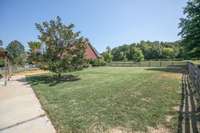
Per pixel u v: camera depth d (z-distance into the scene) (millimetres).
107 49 76750
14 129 5414
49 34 17281
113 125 5297
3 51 18812
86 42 18078
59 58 17297
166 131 4738
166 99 7770
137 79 14641
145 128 4988
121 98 8266
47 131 5191
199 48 24828
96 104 7504
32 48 17562
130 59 78375
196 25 24125
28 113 6910
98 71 25016
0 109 7621
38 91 11250
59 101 8352
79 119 5910
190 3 24859
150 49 89812
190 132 4520
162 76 16453
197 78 7750
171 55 81250
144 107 6777
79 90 10742
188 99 7703
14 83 16203
